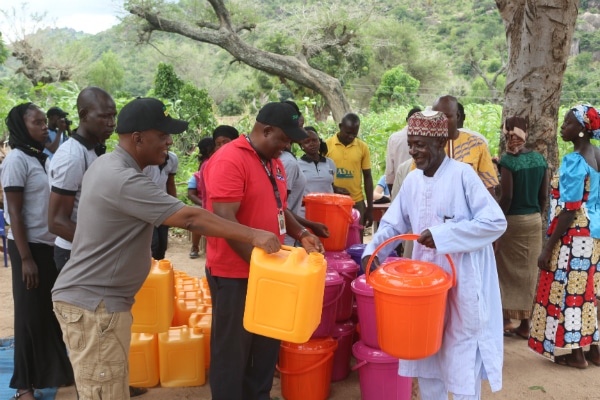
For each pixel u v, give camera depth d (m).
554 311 4.39
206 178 3.24
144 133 2.58
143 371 4.00
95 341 2.58
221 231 2.53
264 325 2.57
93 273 2.55
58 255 3.46
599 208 4.35
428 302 2.61
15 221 3.57
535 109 5.33
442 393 3.13
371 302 3.56
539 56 5.25
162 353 4.01
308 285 2.48
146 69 81.19
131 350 3.95
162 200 2.47
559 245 4.34
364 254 3.16
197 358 4.05
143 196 2.45
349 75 41.22
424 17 108.44
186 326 4.19
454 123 4.05
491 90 58.47
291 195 4.80
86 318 2.55
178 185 10.40
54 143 6.05
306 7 29.81
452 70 84.75
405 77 47.91
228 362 3.31
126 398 2.71
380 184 7.70
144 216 2.47
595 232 4.27
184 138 15.33
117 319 2.59
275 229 3.29
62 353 3.93
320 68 39.03
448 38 97.81
